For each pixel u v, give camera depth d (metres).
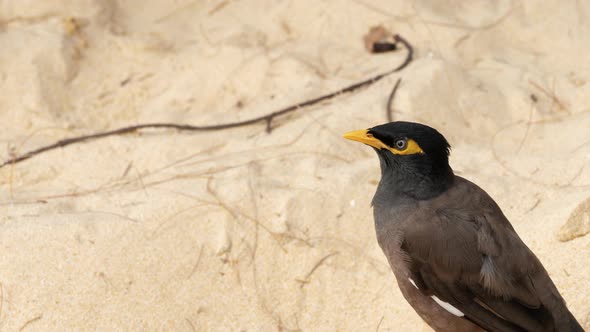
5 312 9.62
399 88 12.32
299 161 11.31
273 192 10.66
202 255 10.12
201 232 10.30
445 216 9.02
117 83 13.16
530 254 8.95
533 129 11.95
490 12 13.88
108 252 10.01
